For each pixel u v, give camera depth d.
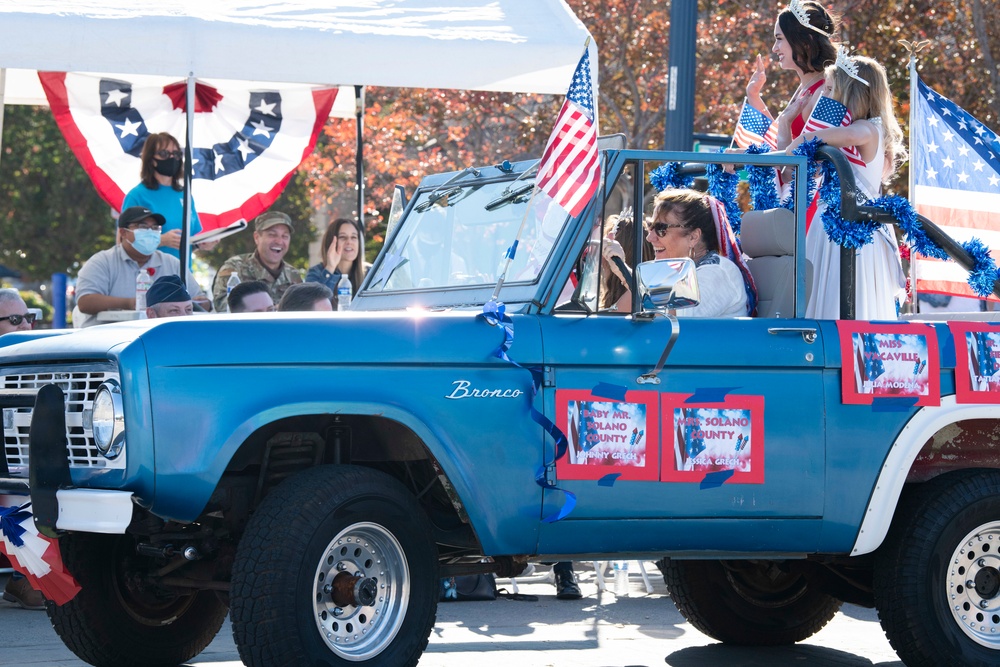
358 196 17.38
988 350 9.23
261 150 17.38
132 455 7.25
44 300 56.41
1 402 8.18
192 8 13.70
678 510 8.41
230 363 7.46
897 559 9.20
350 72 13.73
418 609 7.99
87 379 7.65
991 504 9.27
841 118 10.16
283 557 7.46
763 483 8.59
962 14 25.77
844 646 10.98
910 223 9.32
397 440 8.31
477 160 29.53
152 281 14.56
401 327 7.86
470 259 9.38
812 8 10.85
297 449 8.27
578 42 14.24
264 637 7.41
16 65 12.99
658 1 27.09
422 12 14.59
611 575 14.54
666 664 10.07
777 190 10.02
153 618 9.34
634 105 27.38
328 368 7.65
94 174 16.84
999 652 9.30
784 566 10.84
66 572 8.02
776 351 8.65
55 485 7.57
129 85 16.84
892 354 8.95
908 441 8.94
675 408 8.41
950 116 12.62
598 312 8.50
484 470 7.96
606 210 9.24
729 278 9.06
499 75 14.06
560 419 8.14
